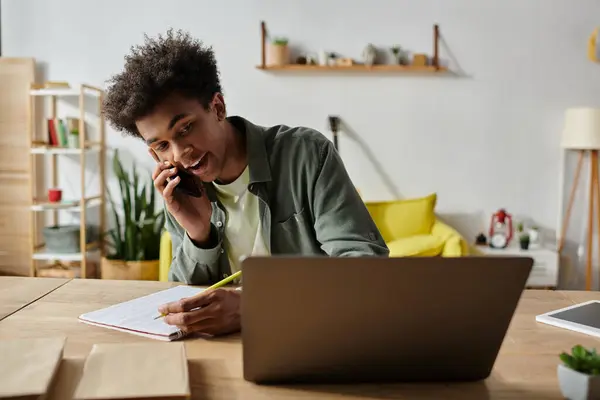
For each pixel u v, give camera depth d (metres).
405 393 0.81
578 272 4.04
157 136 1.17
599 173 3.94
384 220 3.72
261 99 4.00
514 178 3.99
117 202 4.07
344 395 0.80
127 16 3.97
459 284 0.78
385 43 3.93
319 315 0.79
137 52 1.19
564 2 3.87
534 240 3.87
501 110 3.96
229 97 4.02
